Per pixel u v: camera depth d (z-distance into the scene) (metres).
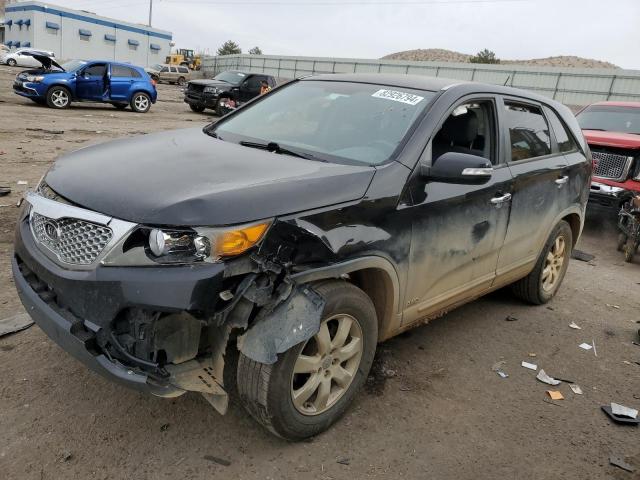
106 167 2.91
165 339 2.47
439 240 3.36
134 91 19.53
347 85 4.02
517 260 4.34
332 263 2.72
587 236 8.26
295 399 2.74
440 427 3.15
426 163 3.27
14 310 3.93
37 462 2.58
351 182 2.87
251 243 2.42
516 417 3.33
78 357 2.51
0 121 13.36
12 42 58.28
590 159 5.22
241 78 22.95
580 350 4.32
